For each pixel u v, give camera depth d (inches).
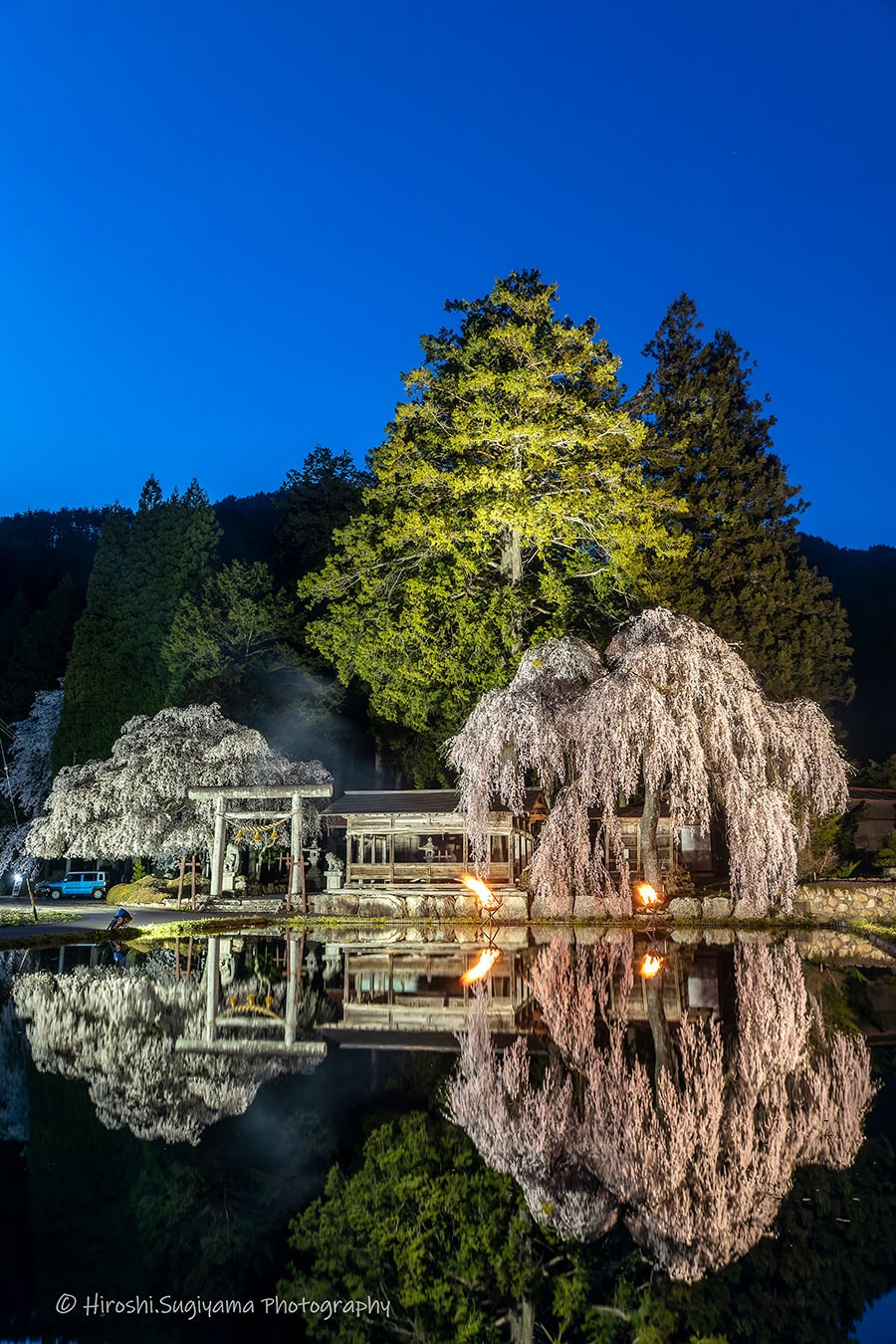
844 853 1695.4
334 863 1547.7
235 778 1610.5
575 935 1236.5
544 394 1596.9
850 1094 511.5
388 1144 443.8
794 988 820.6
